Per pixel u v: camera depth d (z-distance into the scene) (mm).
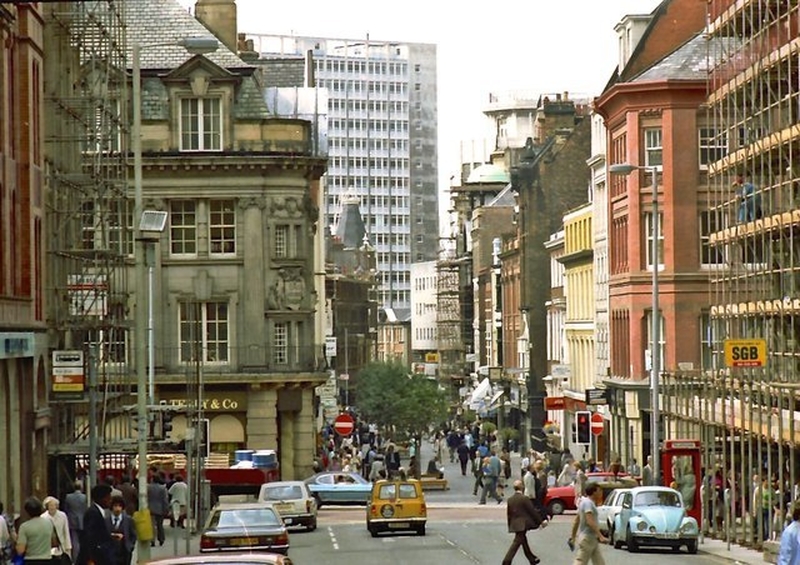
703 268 105438
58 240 72062
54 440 70312
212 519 53625
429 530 73500
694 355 105250
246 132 108125
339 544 65625
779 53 67688
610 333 115625
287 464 108875
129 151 104938
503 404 171875
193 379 106250
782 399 59031
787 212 67562
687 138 105938
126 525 43125
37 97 67750
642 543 60812
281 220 108375
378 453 153750
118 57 80000
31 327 62688
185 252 107875
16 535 43469
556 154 161250
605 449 117688
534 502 72625
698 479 69750
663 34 113250
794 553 35719
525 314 161750
